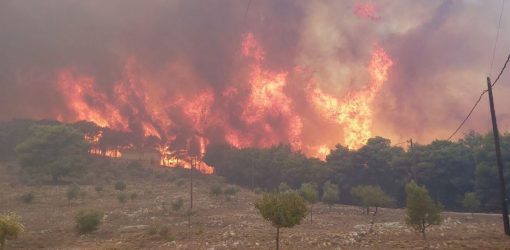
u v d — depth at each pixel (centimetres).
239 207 6719
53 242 3762
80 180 10012
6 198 7112
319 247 2667
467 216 5419
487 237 2886
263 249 2669
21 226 2841
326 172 9200
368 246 2612
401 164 8162
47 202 6838
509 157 6431
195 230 4291
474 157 7275
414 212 2828
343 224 4634
